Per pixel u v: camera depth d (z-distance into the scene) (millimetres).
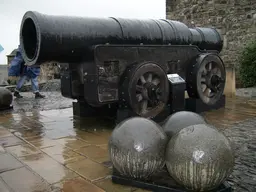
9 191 2211
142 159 2164
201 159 1931
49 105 6156
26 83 9570
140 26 4199
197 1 9602
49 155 3018
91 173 2543
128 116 3869
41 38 3316
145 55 4090
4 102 5562
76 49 3602
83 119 4684
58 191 2211
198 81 4777
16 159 2904
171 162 2055
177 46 4539
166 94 4160
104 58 3699
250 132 3854
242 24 8656
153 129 2271
